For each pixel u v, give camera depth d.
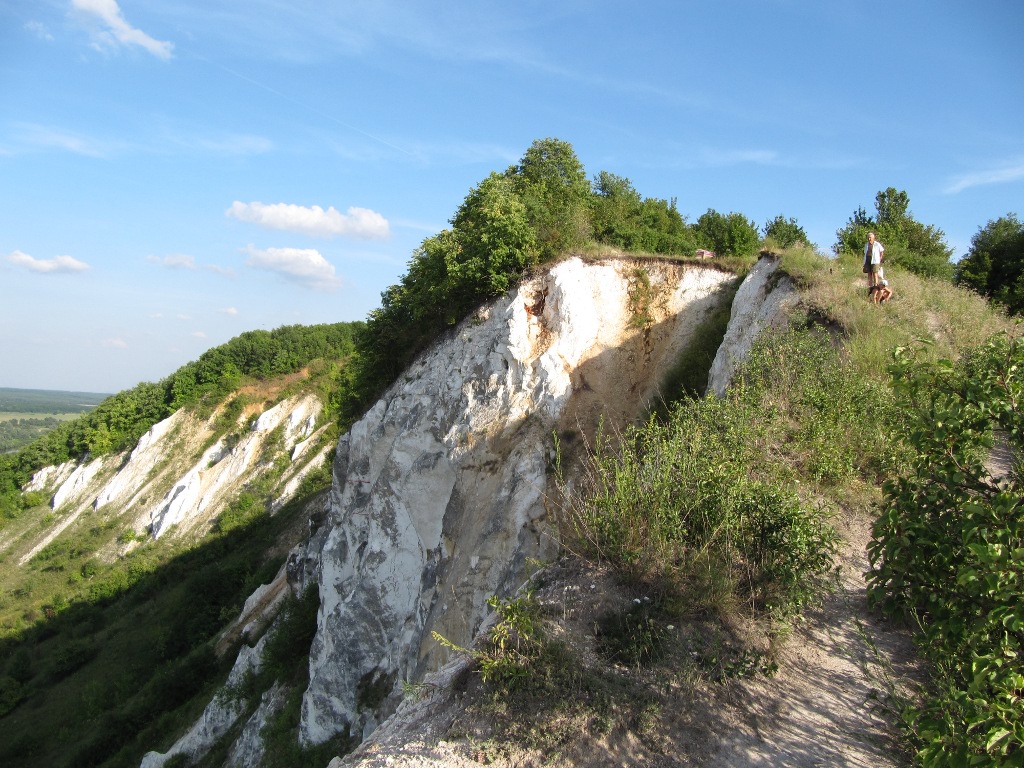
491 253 18.23
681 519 7.08
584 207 23.67
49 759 29.09
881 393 9.98
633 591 6.50
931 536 5.11
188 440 58.69
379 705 16.23
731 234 23.52
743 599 6.38
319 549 24.50
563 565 7.15
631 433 9.58
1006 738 3.67
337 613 18.19
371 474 19.89
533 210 19.31
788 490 7.36
